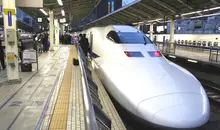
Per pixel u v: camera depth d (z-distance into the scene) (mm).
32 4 5906
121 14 27719
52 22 16875
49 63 9773
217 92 9508
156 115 3775
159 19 23938
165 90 4258
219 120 6230
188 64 13812
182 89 4359
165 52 17734
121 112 4938
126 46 6387
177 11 18141
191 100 4066
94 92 4684
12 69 5844
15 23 5801
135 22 30078
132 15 26078
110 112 4270
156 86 4379
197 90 4473
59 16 25734
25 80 6234
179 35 24141
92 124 1475
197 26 21016
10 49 5766
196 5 15633
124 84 4652
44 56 12695
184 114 3762
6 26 5707
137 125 4461
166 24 27109
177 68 5664
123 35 6961
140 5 20234
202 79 12250
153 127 3855
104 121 3166
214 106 7680
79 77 6832
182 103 3945
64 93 5066
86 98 1907
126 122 4770
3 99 4535
